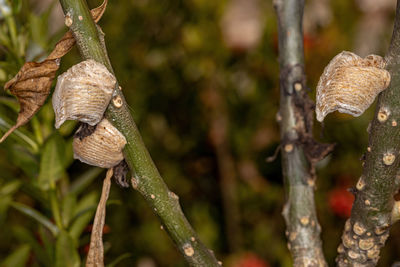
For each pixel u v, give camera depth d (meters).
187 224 0.38
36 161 0.58
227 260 0.99
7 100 0.52
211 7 1.02
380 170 0.37
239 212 1.08
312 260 0.43
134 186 0.37
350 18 1.00
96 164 0.37
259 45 1.01
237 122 1.07
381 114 0.36
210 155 1.11
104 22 1.03
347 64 0.35
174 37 1.05
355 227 0.39
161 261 1.03
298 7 0.44
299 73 0.44
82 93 0.35
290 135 0.44
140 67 1.06
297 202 0.44
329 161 1.00
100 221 0.38
